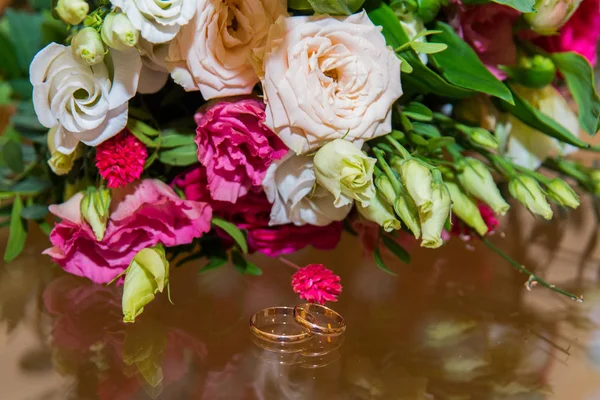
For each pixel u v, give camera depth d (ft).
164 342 1.33
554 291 1.48
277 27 1.28
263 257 1.57
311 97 1.27
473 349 1.33
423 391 1.25
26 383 1.25
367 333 1.36
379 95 1.30
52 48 1.26
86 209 1.32
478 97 1.43
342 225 1.48
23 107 1.59
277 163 1.34
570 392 1.25
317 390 1.25
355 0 1.29
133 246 1.36
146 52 1.31
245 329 1.36
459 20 1.39
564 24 1.44
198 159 1.34
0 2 1.95
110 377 1.26
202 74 1.31
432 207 1.26
